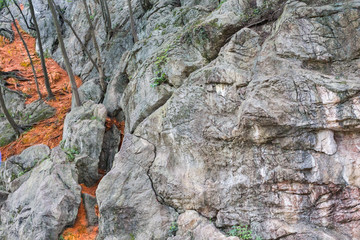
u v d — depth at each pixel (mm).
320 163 5047
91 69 13953
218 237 5301
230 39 7043
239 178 5711
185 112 6477
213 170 6051
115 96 10102
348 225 4887
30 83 15102
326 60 5438
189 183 6160
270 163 5410
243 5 7414
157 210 6348
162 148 6781
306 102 5086
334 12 5539
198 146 6145
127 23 13562
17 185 8945
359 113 4711
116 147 9094
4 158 10891
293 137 5191
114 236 6309
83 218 7457
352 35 5344
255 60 6176
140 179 6672
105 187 6719
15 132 12156
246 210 5594
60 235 7047
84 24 16000
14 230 7629
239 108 5797
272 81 5355
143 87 8211
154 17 11828
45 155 9188
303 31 5672
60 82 15352
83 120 9211
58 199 7344
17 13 23359
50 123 12133
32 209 7523
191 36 7742
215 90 6273
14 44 19875
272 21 6621
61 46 10102
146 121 7148
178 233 5965
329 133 5012
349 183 4895
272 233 5242
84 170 8359
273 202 5359
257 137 5418
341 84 4922
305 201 5141
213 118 6133
